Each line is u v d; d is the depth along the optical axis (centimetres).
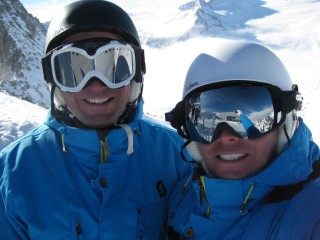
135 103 78
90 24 69
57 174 70
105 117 71
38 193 68
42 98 1443
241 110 61
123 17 73
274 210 56
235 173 61
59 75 69
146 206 74
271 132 61
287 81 64
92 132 70
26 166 71
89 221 68
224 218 62
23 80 1564
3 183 69
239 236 60
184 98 68
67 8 71
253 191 61
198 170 69
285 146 61
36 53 1911
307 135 61
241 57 62
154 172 78
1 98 358
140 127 81
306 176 58
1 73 1628
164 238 77
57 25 71
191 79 67
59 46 69
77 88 68
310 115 698
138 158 77
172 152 82
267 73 61
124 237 69
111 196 70
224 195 62
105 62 69
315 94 886
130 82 73
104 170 71
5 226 68
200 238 64
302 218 52
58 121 73
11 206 68
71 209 68
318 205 52
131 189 73
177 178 81
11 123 215
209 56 64
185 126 68
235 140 61
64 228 67
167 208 78
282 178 58
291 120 61
